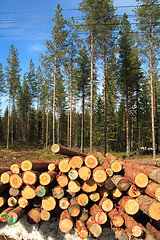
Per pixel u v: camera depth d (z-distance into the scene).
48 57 18.81
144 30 16.14
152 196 3.42
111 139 25.89
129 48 20.83
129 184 3.88
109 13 16.34
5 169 4.57
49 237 4.04
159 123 26.62
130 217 3.70
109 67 18.42
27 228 4.17
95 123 32.97
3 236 4.20
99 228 3.59
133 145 28.48
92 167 4.02
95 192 4.08
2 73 28.67
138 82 23.30
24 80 38.97
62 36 19.16
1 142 38.97
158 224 3.37
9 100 28.91
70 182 4.08
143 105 29.12
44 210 3.92
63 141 45.53
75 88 24.75
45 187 3.95
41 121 44.81
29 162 4.28
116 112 35.47
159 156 18.62
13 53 29.20
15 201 4.15
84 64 23.62
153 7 15.25
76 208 3.74
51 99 32.31
